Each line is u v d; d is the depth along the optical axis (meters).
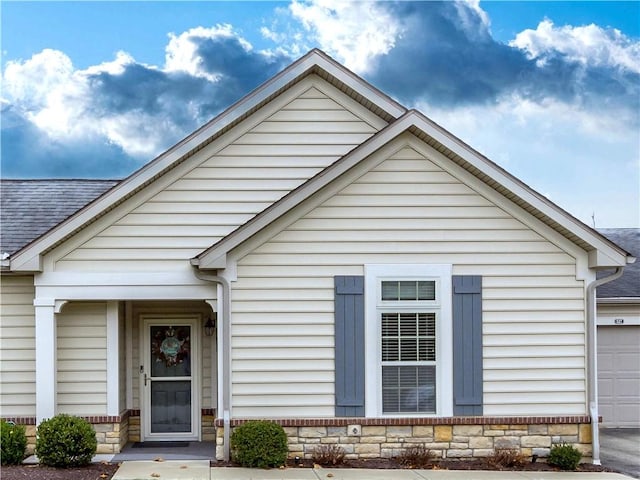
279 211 10.23
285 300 10.41
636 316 14.38
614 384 14.40
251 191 11.46
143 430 12.20
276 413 10.31
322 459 10.05
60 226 10.71
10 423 10.57
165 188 11.29
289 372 10.36
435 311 10.55
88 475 9.37
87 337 11.25
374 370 10.44
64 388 11.16
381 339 10.49
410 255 10.56
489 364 10.54
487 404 10.50
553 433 10.50
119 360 11.43
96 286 10.94
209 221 11.32
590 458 10.48
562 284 10.66
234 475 9.40
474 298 10.57
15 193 13.64
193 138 11.15
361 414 10.36
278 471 9.66
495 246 10.63
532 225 10.65
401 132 10.32
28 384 11.16
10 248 11.63
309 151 11.60
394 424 10.35
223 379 10.27
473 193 10.66
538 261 10.66
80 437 9.94
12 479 9.05
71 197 13.55
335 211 10.52
